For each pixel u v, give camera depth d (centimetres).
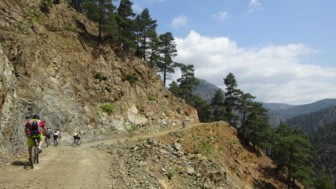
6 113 1366
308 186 3734
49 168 909
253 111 4950
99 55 3650
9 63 1873
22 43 2320
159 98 4550
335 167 16800
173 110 4616
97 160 1138
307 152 3700
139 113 3659
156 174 1005
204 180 1202
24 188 666
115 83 3544
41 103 2158
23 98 1919
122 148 1475
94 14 3900
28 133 873
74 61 3125
